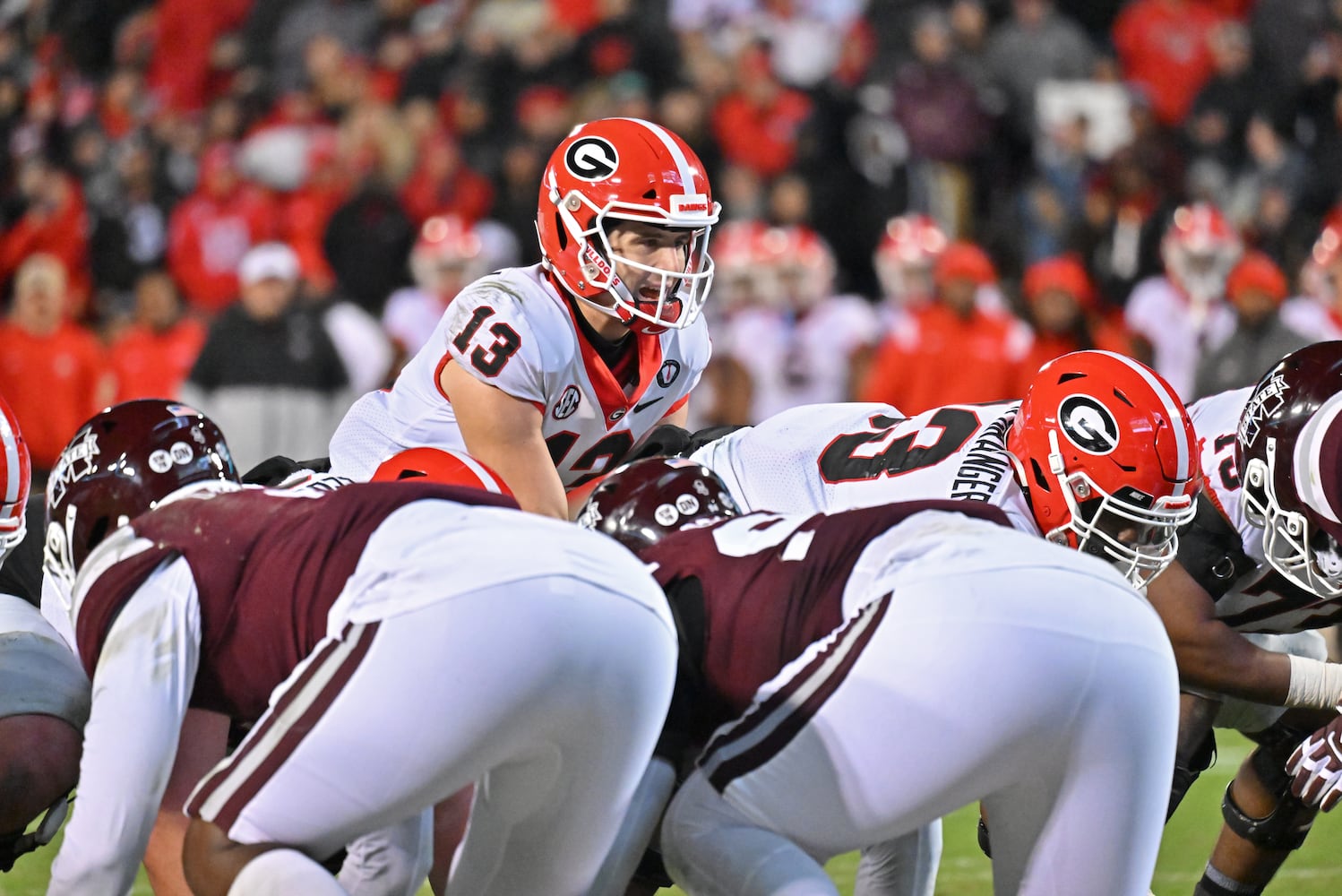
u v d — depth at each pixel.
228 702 8.45
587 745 8.05
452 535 7.95
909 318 28.75
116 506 9.06
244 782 7.73
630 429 12.30
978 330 28.55
